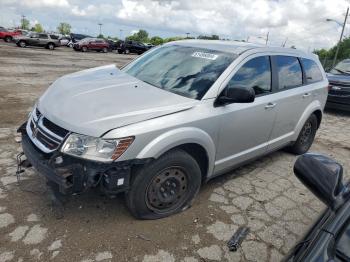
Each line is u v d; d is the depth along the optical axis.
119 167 2.89
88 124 2.90
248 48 4.23
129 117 3.00
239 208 3.85
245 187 4.38
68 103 3.22
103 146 2.84
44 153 3.08
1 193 3.64
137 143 2.93
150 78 4.00
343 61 11.01
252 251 3.17
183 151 3.34
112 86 3.62
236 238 3.30
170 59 4.26
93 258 2.86
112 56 33.44
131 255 2.93
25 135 3.49
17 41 32.25
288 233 3.50
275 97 4.43
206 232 3.35
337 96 9.52
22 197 3.59
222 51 4.12
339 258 1.51
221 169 3.98
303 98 5.09
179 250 3.06
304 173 1.99
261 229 3.51
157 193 3.31
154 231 3.26
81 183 2.86
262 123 4.29
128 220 3.37
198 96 3.54
